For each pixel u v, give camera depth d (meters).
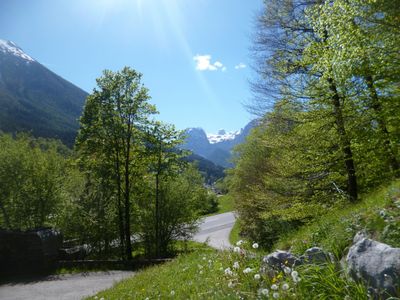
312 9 14.73
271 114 16.72
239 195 28.47
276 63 16.70
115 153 32.59
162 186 33.41
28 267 21.86
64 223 29.05
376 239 5.88
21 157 30.91
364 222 6.65
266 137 17.39
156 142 32.91
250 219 24.50
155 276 12.18
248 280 5.70
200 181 40.38
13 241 22.06
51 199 30.22
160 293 8.71
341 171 16.27
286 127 16.59
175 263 14.54
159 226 32.72
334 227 7.26
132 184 33.97
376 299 4.12
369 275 4.30
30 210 29.73
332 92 14.59
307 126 15.88
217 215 73.88
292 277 4.89
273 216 19.83
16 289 17.77
